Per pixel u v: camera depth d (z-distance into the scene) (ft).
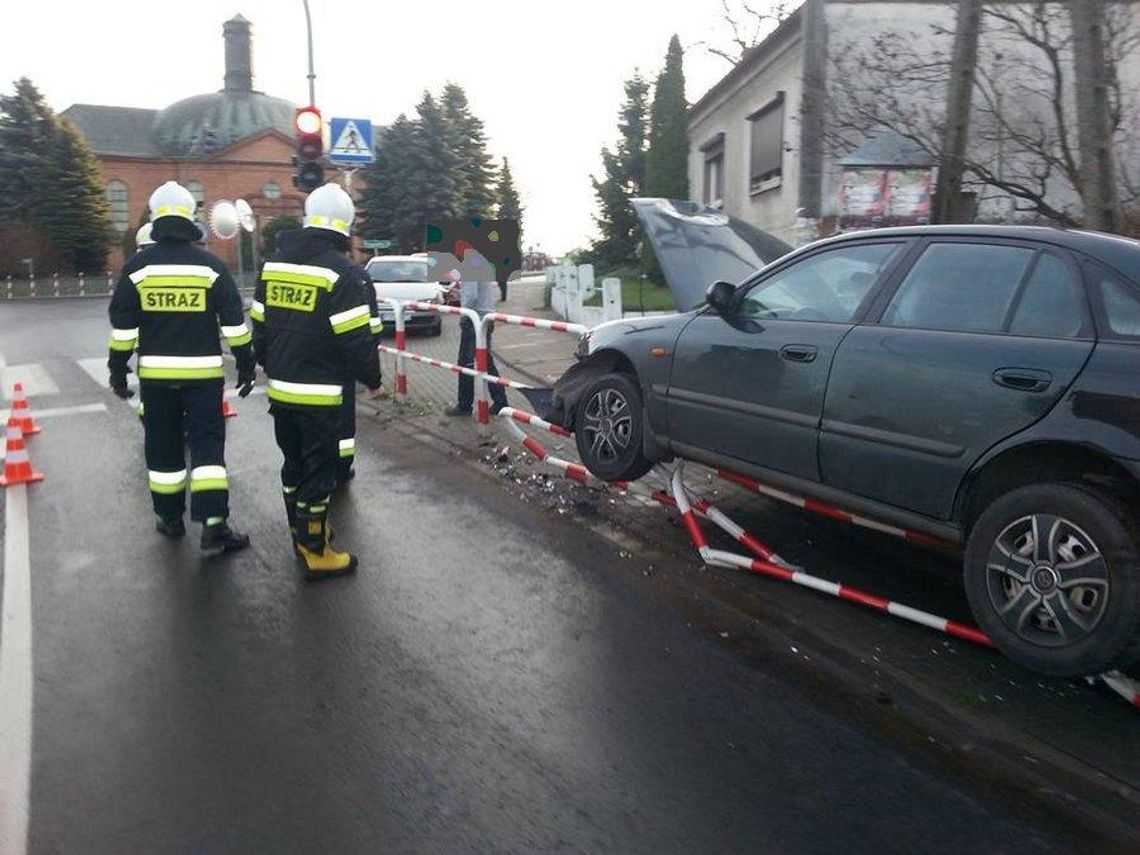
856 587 17.26
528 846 10.37
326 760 12.00
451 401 35.55
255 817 10.84
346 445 24.16
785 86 49.88
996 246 14.28
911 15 39.22
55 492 24.17
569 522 21.39
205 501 19.36
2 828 10.61
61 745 12.32
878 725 12.96
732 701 13.53
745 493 22.75
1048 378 12.64
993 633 13.28
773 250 27.63
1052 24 32.89
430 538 20.40
